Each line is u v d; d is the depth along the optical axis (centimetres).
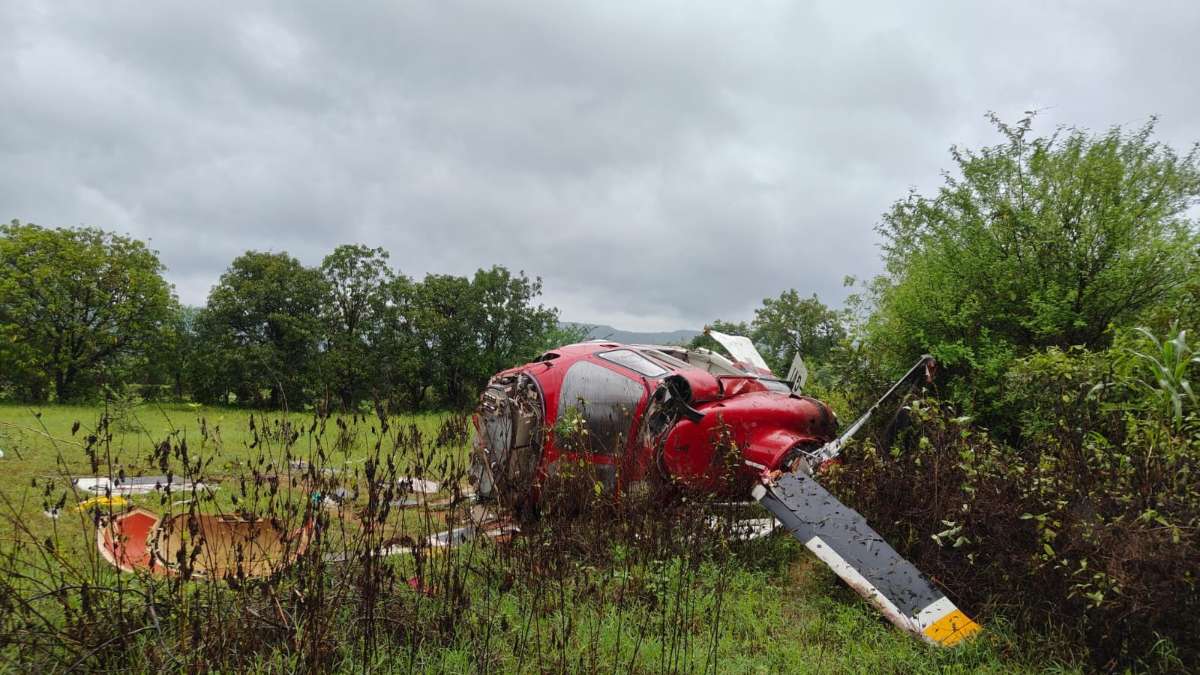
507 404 730
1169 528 395
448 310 4425
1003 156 845
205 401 4094
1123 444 487
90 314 3897
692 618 454
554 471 619
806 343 5391
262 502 583
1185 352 541
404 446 486
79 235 4006
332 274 4350
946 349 813
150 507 579
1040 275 796
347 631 375
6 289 3541
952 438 545
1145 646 395
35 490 682
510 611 440
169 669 319
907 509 521
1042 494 448
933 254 893
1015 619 443
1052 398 621
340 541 454
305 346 4141
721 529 591
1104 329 771
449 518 427
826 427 775
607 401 709
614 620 444
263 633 359
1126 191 780
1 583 326
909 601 447
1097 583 398
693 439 684
